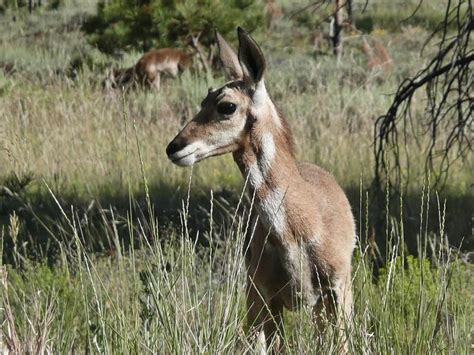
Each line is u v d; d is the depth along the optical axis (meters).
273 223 15.13
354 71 48.34
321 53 62.16
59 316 14.21
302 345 13.55
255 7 52.06
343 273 15.50
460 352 13.27
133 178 30.56
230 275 13.02
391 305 13.70
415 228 24.61
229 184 30.03
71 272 18.84
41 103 39.50
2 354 12.30
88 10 90.88
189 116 38.09
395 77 48.47
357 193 28.22
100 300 13.13
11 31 79.56
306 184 15.62
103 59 55.84
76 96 40.94
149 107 38.00
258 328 15.37
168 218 25.31
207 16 49.06
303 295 15.40
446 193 28.03
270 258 15.43
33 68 55.69
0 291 13.95
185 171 31.11
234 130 15.08
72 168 31.78
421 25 72.75
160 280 12.70
